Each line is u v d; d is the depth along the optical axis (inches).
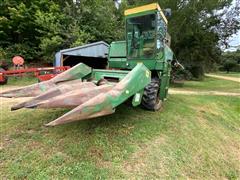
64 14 697.0
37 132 157.5
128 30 233.9
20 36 684.1
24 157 128.9
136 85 161.8
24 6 637.9
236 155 195.0
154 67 224.5
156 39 220.2
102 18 755.4
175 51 703.1
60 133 157.3
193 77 928.3
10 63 615.8
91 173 120.8
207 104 343.6
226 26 713.6
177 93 446.0
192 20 662.5
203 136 205.8
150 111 227.1
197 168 153.9
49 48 630.5
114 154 140.4
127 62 238.4
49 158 129.0
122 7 842.2
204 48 701.9
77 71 201.9
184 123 220.4
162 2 646.5
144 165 137.6
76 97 141.8
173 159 152.6
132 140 160.4
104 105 133.7
